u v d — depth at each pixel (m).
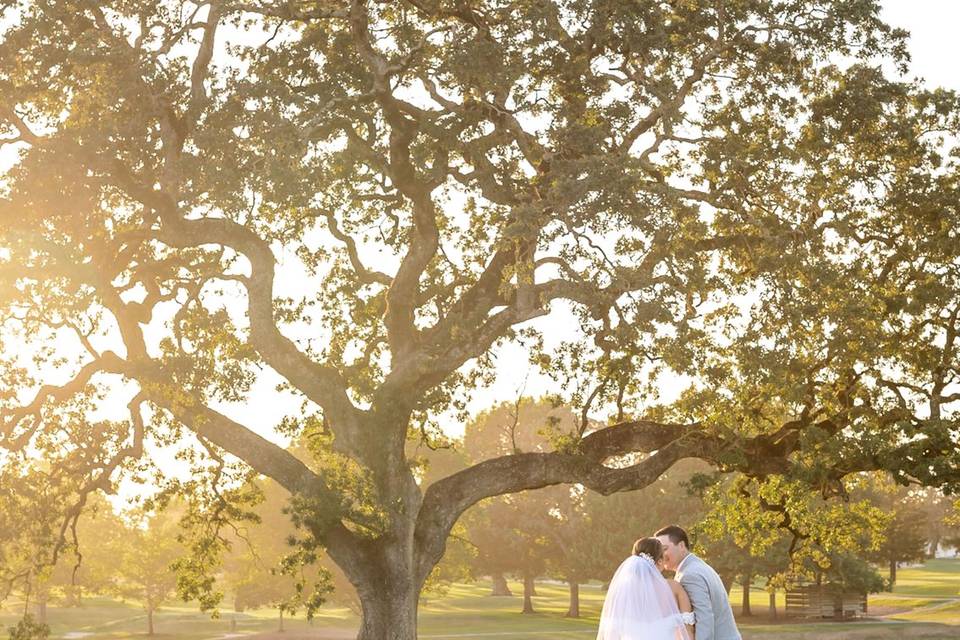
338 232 27.30
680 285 20.89
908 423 24.33
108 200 25.48
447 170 22.86
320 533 22.23
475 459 92.31
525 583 86.88
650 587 9.20
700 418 24.42
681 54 22.77
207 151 20.30
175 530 78.44
